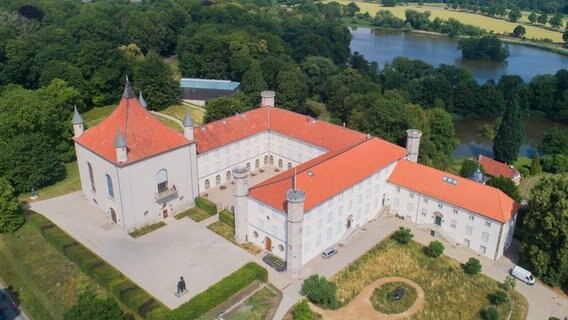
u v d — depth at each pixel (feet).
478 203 303.07
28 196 362.33
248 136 394.11
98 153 309.83
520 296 272.92
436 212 321.32
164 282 269.03
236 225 302.25
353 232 318.86
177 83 570.05
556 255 272.72
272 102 435.53
